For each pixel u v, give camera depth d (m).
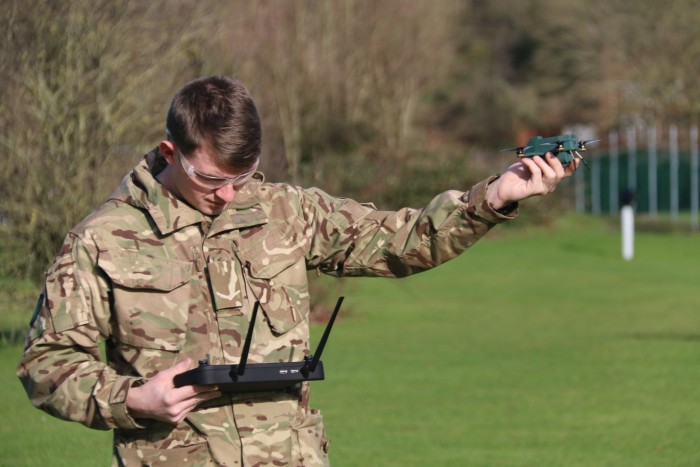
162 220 5.19
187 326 5.15
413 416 14.54
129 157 20.50
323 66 53.84
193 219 5.25
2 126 19.30
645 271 36.25
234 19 26.61
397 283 32.59
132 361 5.13
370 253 5.55
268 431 5.19
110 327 5.20
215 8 22.19
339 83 57.03
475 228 5.38
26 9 19.22
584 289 31.31
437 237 5.42
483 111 87.88
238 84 5.13
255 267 5.30
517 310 26.81
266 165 23.45
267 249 5.36
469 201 5.38
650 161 59.09
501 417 14.48
